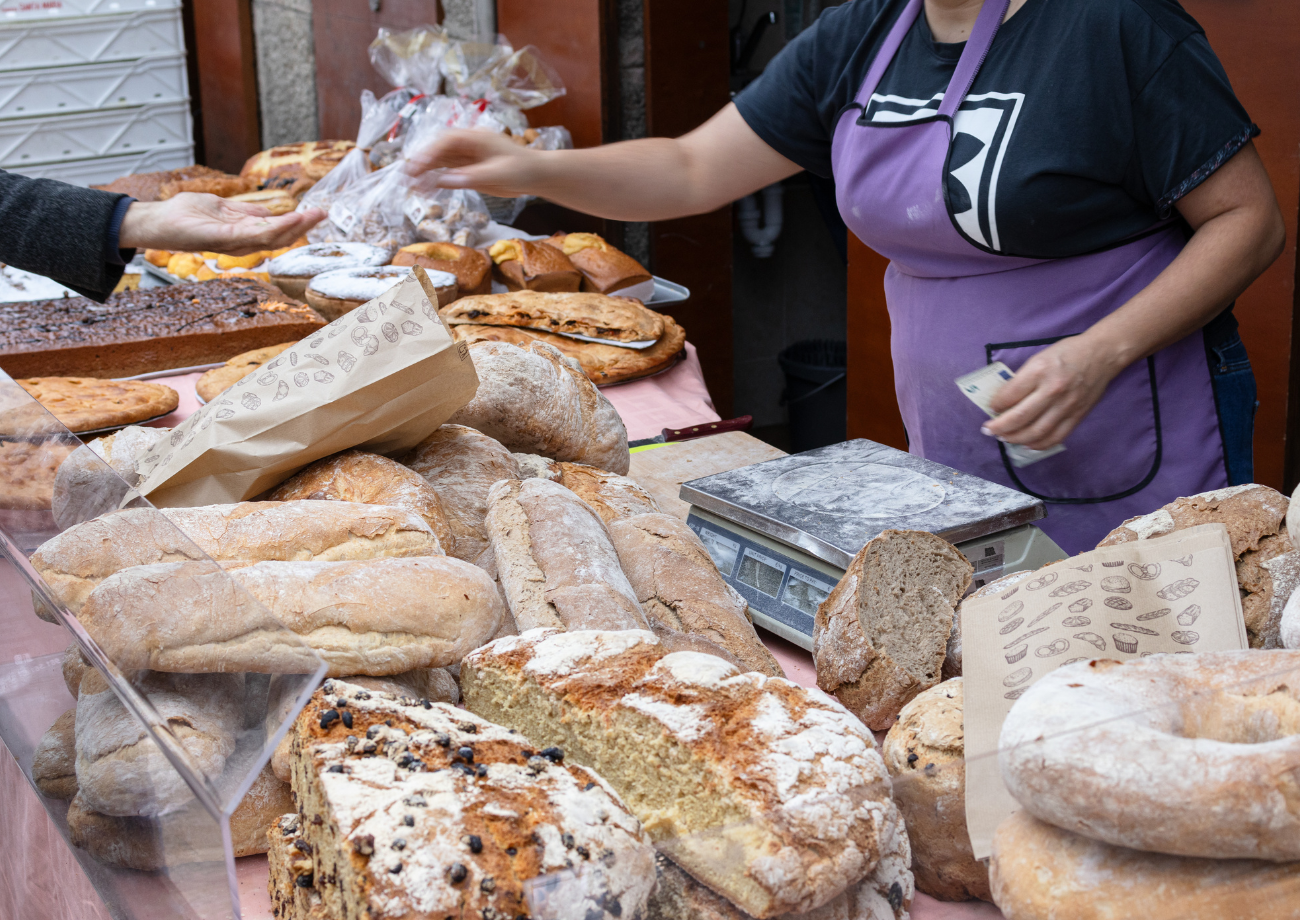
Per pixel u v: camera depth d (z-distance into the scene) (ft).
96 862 3.13
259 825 3.40
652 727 3.07
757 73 16.49
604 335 8.77
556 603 3.98
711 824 2.90
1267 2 8.53
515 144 7.40
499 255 10.89
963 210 6.19
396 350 4.62
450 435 5.22
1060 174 5.89
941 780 2.81
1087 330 5.72
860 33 6.95
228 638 2.74
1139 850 2.37
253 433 4.51
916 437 7.34
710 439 7.26
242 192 14.58
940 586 4.16
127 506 3.52
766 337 18.01
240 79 21.27
